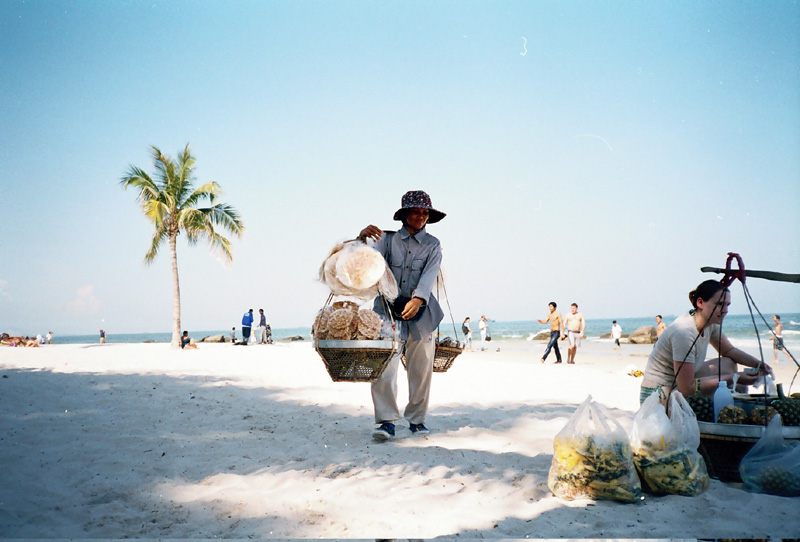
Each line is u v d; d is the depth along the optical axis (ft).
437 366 19.42
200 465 14.66
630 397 29.19
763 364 15.40
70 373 39.04
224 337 157.38
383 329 15.46
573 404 26.66
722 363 15.72
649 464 12.44
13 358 58.49
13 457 15.01
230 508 11.55
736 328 178.91
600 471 11.96
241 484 13.23
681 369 14.60
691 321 14.75
